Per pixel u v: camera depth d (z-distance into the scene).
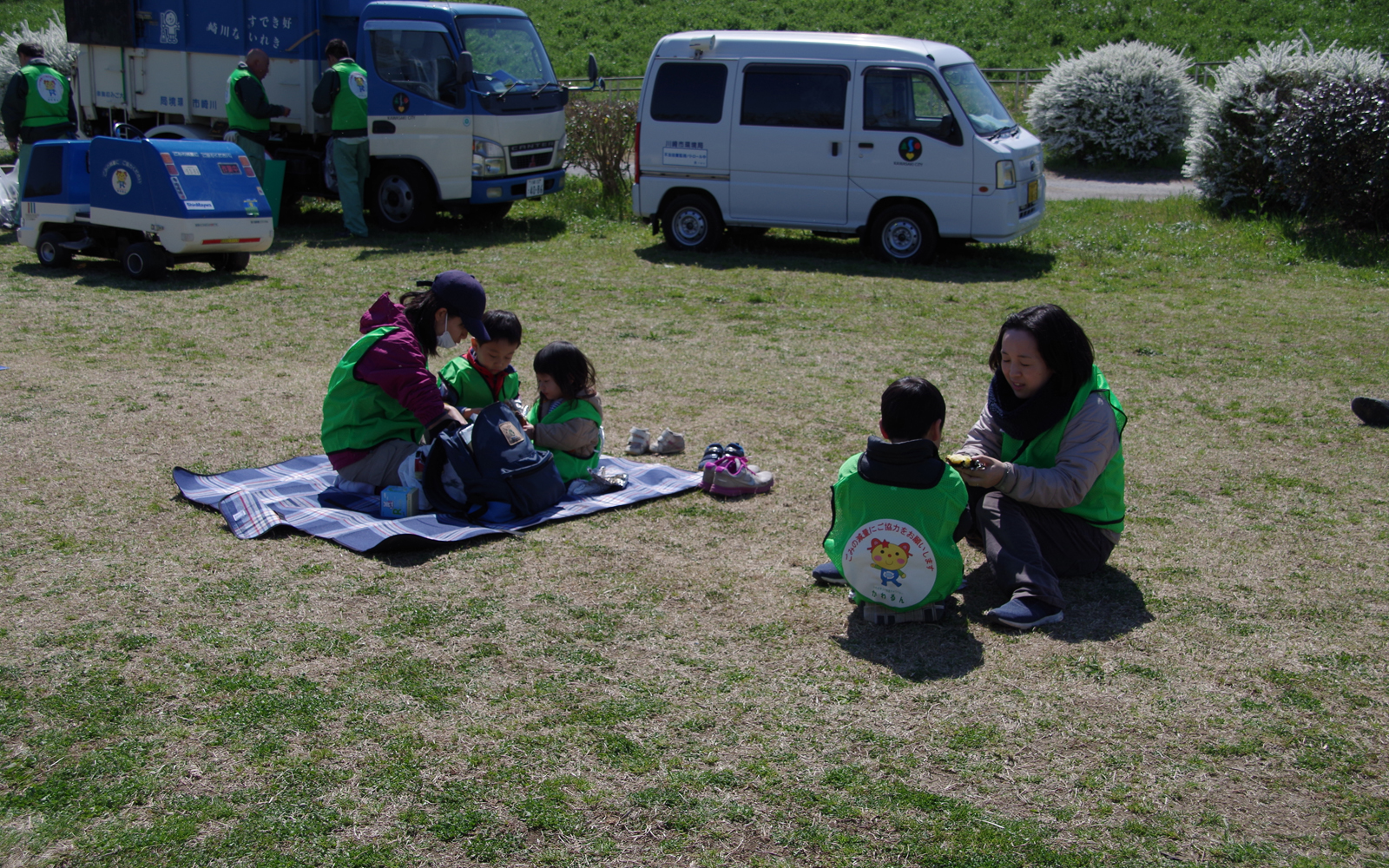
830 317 9.04
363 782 2.79
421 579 3.99
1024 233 11.88
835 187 11.59
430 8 12.51
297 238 12.62
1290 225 13.14
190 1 13.32
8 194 12.76
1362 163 12.62
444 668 3.35
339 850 2.54
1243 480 5.29
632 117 15.56
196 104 13.60
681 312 9.19
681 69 11.98
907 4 36.00
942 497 3.63
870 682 3.32
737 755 2.93
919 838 2.60
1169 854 2.56
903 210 11.41
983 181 11.02
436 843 2.57
